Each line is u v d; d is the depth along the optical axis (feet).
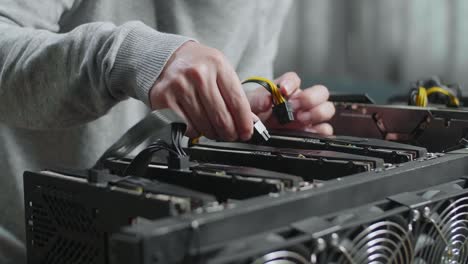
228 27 3.67
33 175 2.14
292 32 10.34
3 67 2.66
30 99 2.64
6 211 3.35
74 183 1.98
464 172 2.32
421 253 1.96
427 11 8.71
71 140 3.32
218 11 3.60
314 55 10.21
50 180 2.07
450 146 2.83
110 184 1.93
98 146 3.37
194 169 2.10
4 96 2.71
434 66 8.75
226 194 1.97
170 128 2.19
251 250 1.55
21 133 3.31
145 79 2.26
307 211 1.73
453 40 8.51
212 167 2.11
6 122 2.87
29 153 3.33
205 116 2.33
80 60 2.46
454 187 2.17
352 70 9.83
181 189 1.82
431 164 2.15
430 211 1.97
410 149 2.39
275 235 1.63
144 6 3.44
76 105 2.58
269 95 3.06
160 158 2.30
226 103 2.33
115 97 2.46
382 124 3.09
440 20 8.59
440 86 3.48
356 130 3.19
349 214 1.81
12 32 2.71
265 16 4.14
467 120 2.76
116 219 1.85
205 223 1.51
